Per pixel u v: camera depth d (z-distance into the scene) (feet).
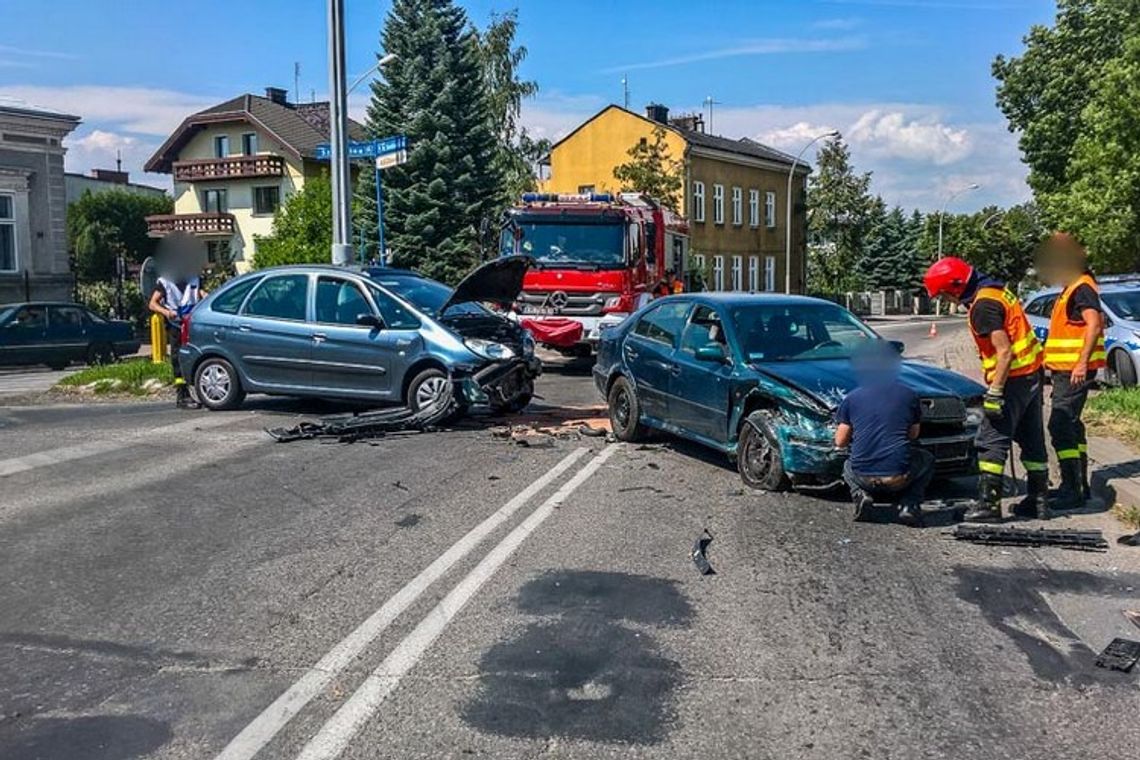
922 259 240.94
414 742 12.58
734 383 26.94
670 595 18.02
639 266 56.34
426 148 110.11
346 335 36.42
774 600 17.80
